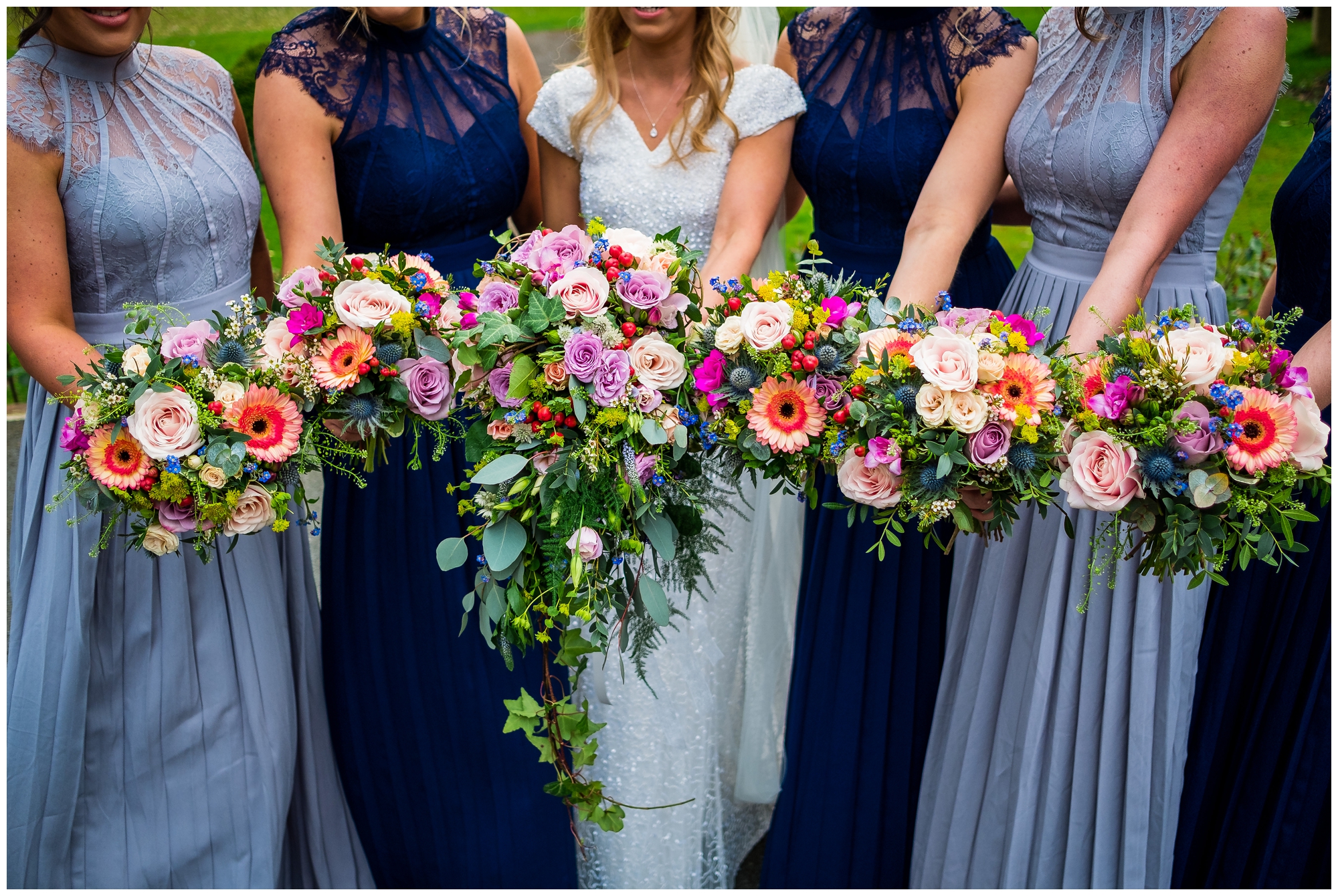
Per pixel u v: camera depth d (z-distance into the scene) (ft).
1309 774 6.06
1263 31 5.41
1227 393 4.52
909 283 6.39
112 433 4.82
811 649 7.11
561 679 7.05
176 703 6.27
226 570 6.35
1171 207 5.63
